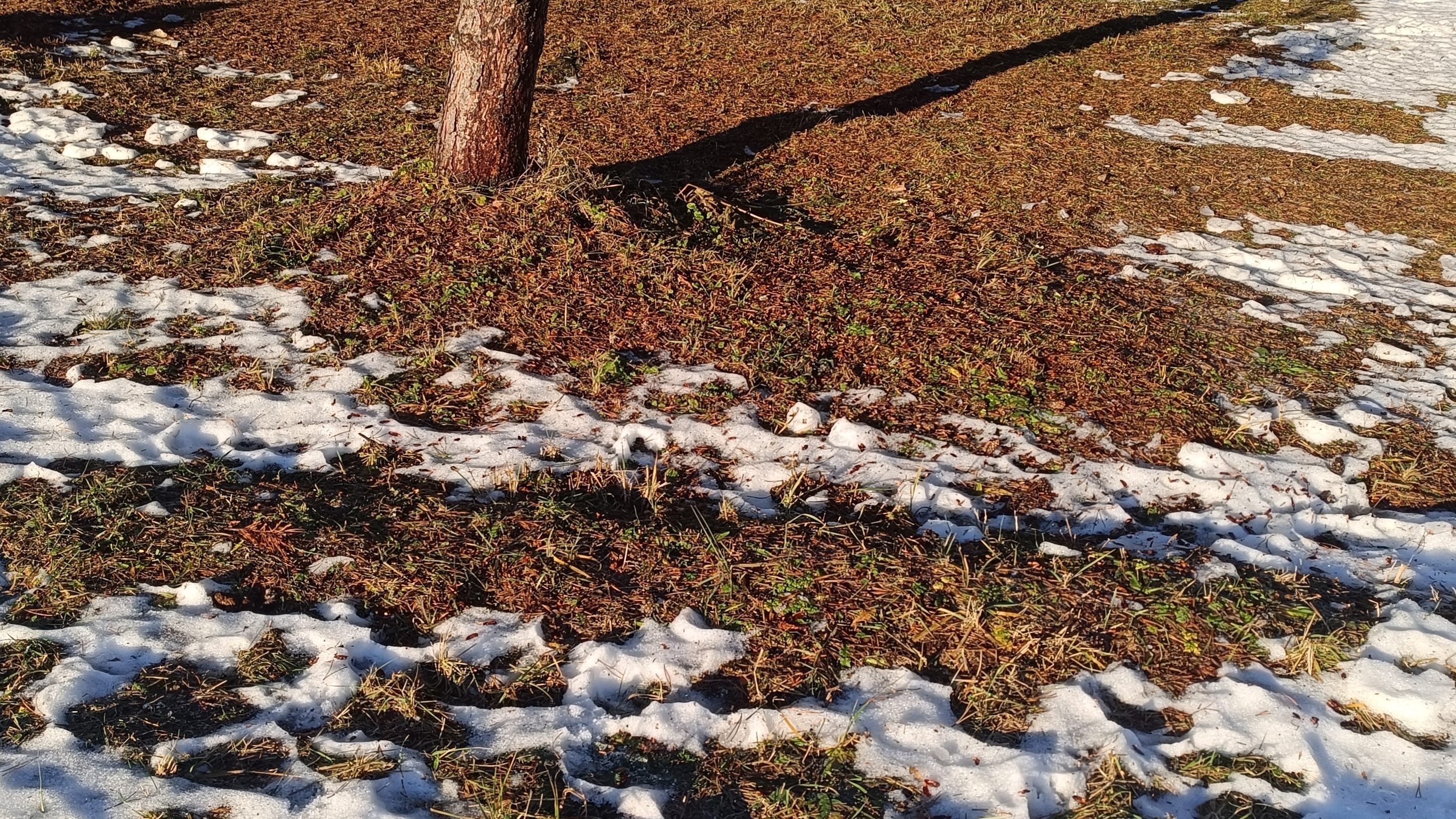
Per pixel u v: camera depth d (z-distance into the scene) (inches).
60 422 177.5
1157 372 206.4
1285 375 209.5
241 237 250.4
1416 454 184.9
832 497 166.6
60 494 158.6
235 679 127.0
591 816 109.5
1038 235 268.5
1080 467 177.2
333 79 374.0
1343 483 175.9
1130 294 238.7
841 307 224.5
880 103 370.3
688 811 110.8
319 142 314.7
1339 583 150.3
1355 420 194.2
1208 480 174.7
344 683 125.7
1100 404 195.5
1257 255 265.7
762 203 281.3
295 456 172.7
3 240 247.9
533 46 248.2
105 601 137.9
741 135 332.2
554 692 127.6
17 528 149.9
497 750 117.4
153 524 152.6
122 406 184.4
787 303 226.5
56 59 373.1
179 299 223.8
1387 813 112.0
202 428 179.0
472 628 135.7
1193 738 120.8
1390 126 371.2
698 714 122.3
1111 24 497.4
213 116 334.3
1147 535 159.3
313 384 195.3
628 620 138.0
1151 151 334.0
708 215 263.0
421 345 209.6
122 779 111.5
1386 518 166.9
